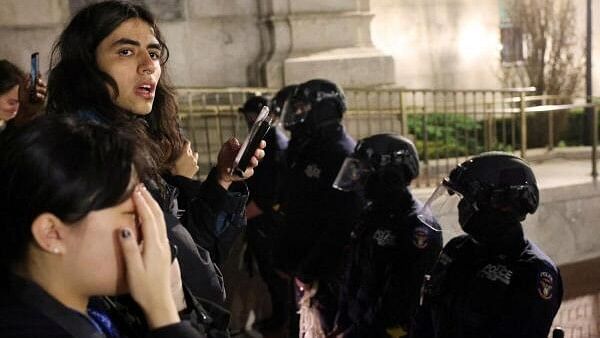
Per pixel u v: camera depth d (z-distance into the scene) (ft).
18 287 4.34
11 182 4.25
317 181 14.62
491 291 8.46
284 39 29.89
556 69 39.55
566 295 20.53
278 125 17.88
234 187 8.04
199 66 29.45
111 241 4.38
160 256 4.48
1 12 26.53
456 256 9.10
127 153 4.43
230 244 7.94
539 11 39.52
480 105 35.78
